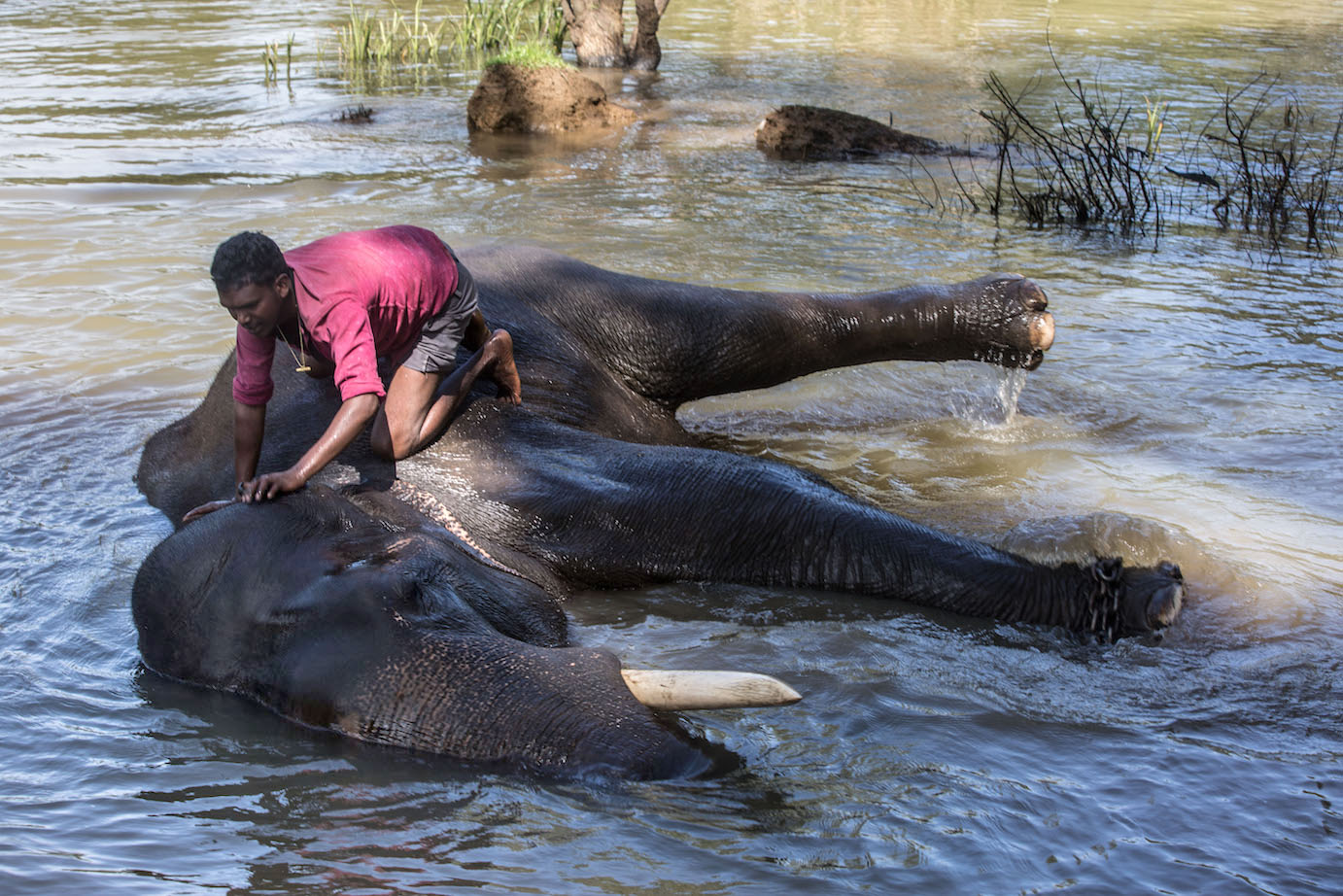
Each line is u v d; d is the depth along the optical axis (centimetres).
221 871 339
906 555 516
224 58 1956
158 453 627
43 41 2089
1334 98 1659
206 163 1283
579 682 404
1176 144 1413
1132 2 2902
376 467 539
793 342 681
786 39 2348
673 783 378
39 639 475
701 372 671
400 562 445
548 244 999
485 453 557
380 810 368
